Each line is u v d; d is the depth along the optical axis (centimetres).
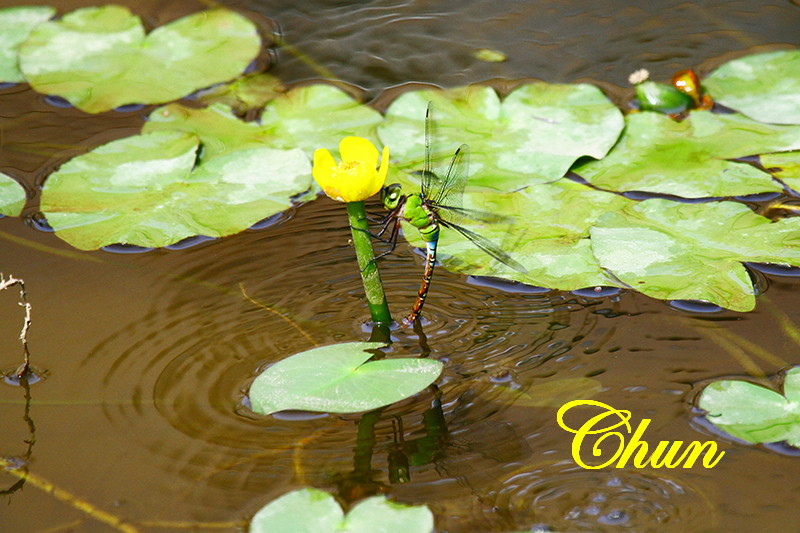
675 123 461
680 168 426
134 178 428
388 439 287
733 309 336
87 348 328
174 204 411
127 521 254
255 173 436
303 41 579
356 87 524
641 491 259
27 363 314
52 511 258
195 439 286
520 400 301
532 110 474
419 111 485
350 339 333
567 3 614
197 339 333
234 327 340
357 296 359
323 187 310
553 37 573
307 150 455
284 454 280
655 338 328
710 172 420
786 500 252
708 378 305
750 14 578
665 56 538
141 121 490
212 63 545
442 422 293
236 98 512
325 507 253
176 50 555
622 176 423
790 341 320
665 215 392
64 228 393
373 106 501
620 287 355
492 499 259
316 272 374
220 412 297
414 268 378
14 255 382
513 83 521
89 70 537
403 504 258
